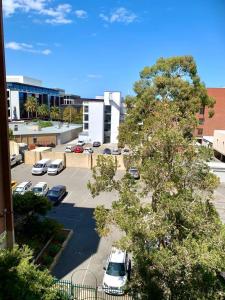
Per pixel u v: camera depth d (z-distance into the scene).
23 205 20.03
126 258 17.25
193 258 9.53
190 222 10.54
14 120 92.38
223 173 37.91
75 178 38.72
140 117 33.41
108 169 13.57
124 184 13.31
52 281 10.30
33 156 46.00
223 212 26.75
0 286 8.62
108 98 72.50
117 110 73.56
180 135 11.65
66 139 71.44
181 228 10.82
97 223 12.98
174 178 11.48
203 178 11.81
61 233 22.14
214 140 52.03
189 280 9.90
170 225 10.49
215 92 60.12
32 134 61.19
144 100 33.56
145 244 10.74
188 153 11.49
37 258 18.00
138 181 13.24
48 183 36.00
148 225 10.54
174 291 10.25
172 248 10.40
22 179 37.72
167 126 12.40
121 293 15.18
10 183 15.14
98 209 13.20
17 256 10.18
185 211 10.55
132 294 11.48
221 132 48.62
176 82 32.44
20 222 20.59
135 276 11.47
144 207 12.13
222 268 9.66
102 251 19.89
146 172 11.67
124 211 11.89
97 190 13.63
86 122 74.44
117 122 73.94
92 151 57.69
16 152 47.56
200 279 9.75
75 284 15.50
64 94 140.62
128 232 10.86
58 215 25.94
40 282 9.76
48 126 76.56
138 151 12.66
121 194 12.36
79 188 34.22
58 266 18.00
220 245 9.88
